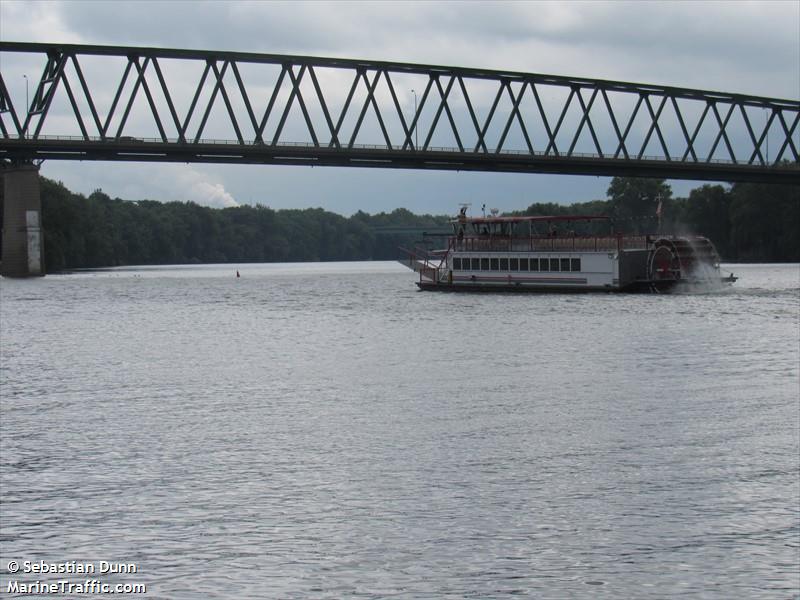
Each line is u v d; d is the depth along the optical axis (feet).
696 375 203.21
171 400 179.73
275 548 100.27
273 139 611.47
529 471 125.90
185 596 89.76
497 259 475.72
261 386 196.13
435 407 169.07
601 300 416.67
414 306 418.72
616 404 170.09
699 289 457.27
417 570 95.09
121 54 605.73
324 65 630.33
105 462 131.85
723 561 96.89
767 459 130.82
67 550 100.07
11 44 604.49
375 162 645.51
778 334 281.33
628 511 110.22
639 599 89.45
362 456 134.00
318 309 417.08
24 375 214.90
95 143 595.47
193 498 115.55
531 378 201.16
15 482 122.21
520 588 91.40
